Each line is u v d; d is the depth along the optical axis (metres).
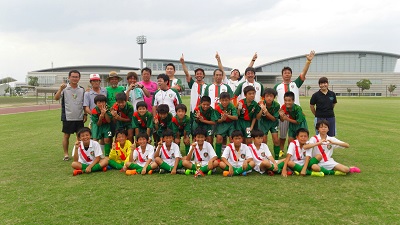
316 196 4.03
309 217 3.34
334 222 3.21
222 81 7.50
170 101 6.95
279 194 4.13
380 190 4.26
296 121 6.38
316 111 6.86
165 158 5.54
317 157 5.30
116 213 3.48
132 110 6.64
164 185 4.59
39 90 36.78
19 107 29.00
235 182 4.77
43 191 4.30
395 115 17.52
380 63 91.25
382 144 8.14
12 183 4.70
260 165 5.28
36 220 3.31
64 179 4.96
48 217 3.38
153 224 3.18
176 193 4.19
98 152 5.61
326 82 6.64
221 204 3.75
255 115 6.34
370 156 6.61
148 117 6.46
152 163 5.45
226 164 5.28
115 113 6.22
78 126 6.69
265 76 84.12
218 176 5.19
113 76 7.02
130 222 3.23
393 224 3.15
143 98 7.30
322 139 5.39
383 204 3.72
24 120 15.77
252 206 3.67
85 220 3.30
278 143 6.51
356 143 8.33
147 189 4.38
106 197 4.03
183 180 4.91
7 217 3.39
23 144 8.48
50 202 3.85
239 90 6.95
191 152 5.44
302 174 5.16
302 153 5.37
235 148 5.48
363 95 80.56
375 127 11.99
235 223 3.19
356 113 19.09
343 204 3.73
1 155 6.95
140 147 5.66
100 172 5.48
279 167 5.40
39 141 9.02
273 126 6.47
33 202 3.85
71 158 6.65
